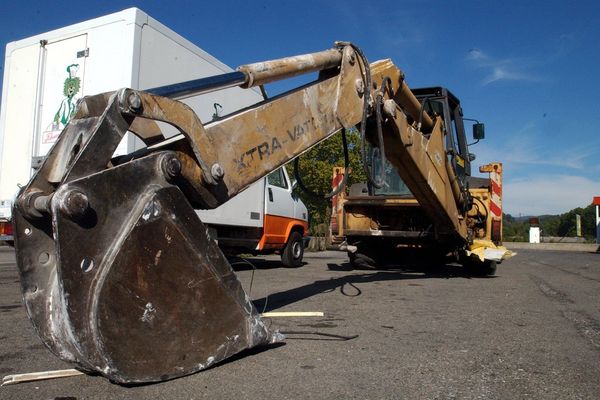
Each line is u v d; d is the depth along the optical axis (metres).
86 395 2.48
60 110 6.70
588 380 2.84
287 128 3.62
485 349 3.47
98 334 2.23
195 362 2.69
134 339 2.38
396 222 8.26
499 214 8.23
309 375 2.85
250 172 3.27
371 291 6.19
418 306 5.13
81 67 6.55
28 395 2.48
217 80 3.10
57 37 6.75
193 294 2.65
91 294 2.24
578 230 43.81
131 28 6.23
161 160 2.58
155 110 2.60
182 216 2.59
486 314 4.74
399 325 4.20
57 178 2.38
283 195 9.98
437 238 7.33
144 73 6.36
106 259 2.29
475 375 2.91
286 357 3.19
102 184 2.31
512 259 14.50
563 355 3.34
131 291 2.36
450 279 7.68
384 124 5.21
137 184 2.47
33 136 6.84
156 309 2.47
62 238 2.15
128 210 2.41
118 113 2.43
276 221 9.64
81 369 2.66
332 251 19.03
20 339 3.63
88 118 2.52
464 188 7.65
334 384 2.71
